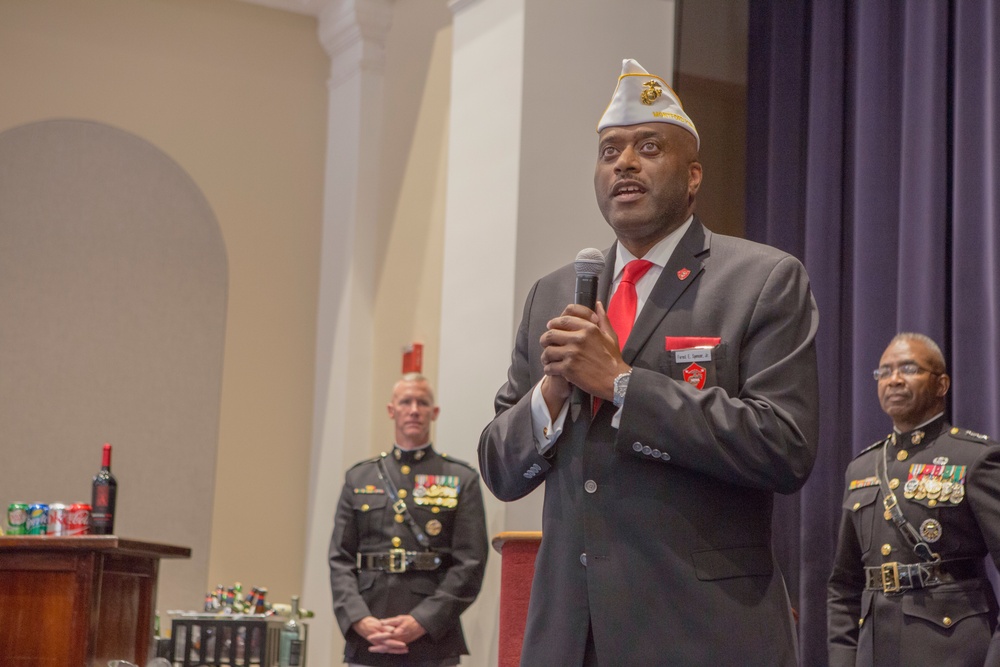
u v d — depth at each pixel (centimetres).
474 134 464
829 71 400
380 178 606
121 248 606
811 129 400
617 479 154
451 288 466
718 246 169
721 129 445
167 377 606
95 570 316
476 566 427
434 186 552
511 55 447
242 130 637
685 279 165
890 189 372
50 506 346
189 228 621
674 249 169
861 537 309
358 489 449
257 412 620
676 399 150
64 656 310
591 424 158
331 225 630
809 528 372
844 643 311
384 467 452
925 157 350
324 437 608
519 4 446
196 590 593
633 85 171
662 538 150
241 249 629
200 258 621
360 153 609
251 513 611
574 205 444
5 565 318
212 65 634
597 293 170
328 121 647
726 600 148
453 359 461
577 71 450
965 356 328
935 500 292
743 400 153
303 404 630
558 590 156
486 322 443
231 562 602
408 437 451
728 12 452
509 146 442
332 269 623
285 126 647
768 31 442
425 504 439
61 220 596
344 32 628
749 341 160
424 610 416
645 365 160
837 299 389
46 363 584
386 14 614
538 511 440
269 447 620
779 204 416
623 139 170
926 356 309
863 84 379
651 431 150
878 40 379
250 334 625
